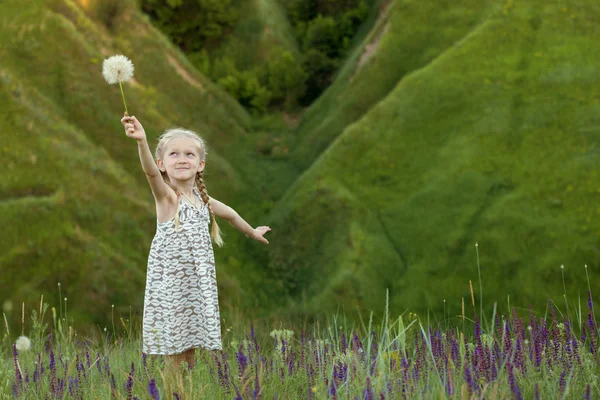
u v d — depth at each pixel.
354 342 4.52
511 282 22.36
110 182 25.41
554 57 28.16
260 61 40.78
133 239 23.80
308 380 4.09
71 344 6.66
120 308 20.53
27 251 20.88
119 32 34.50
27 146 24.33
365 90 33.91
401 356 4.29
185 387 3.93
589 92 26.62
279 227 27.44
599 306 20.78
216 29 40.50
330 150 28.86
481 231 23.81
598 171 24.11
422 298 22.92
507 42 29.53
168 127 30.64
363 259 24.39
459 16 34.34
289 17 45.34
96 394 4.27
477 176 25.42
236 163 33.41
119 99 30.16
